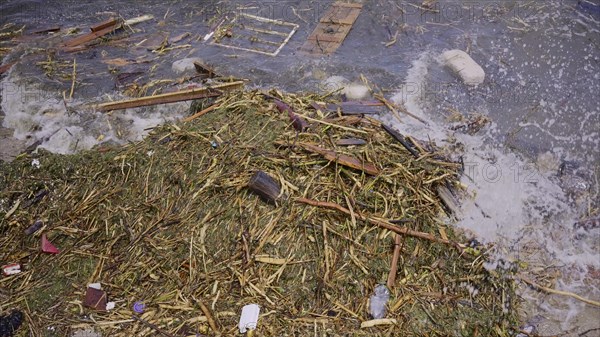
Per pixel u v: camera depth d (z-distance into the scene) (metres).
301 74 5.73
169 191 4.27
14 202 4.41
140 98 5.38
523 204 4.52
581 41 6.28
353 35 6.40
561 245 4.34
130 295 3.81
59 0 7.41
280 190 4.10
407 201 4.16
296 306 3.70
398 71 5.79
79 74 5.99
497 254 4.12
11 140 5.25
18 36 6.72
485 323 3.77
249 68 5.85
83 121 5.34
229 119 4.75
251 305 3.64
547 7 6.84
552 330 3.86
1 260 4.07
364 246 3.93
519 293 4.03
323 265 3.85
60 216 4.29
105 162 4.57
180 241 3.98
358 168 4.23
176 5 7.17
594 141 5.12
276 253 3.88
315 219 4.01
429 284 3.89
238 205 4.09
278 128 4.57
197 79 5.72
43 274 3.98
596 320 3.92
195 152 4.45
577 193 4.68
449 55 5.93
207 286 3.78
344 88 5.43
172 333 3.58
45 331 3.67
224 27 6.63
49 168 4.59
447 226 4.14
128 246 4.03
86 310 3.75
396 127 4.98
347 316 3.67
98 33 6.65
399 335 3.63
